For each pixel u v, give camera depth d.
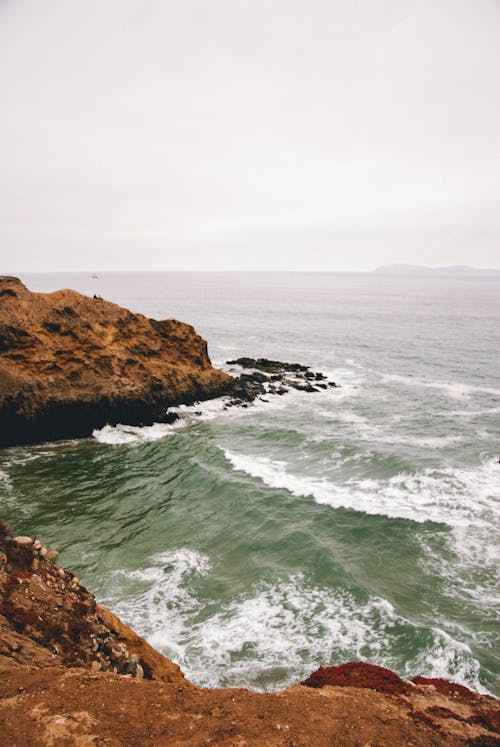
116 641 11.62
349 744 7.77
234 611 17.33
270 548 21.70
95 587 18.48
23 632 10.24
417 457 32.34
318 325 110.38
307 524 23.73
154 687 8.92
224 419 41.84
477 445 35.22
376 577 19.66
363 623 16.73
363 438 36.81
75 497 26.19
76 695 8.34
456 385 55.31
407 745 7.89
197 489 27.75
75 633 10.91
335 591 18.58
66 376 36.50
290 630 16.38
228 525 23.72
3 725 7.44
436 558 20.75
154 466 30.94
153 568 19.97
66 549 21.08
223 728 7.88
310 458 32.69
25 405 33.75
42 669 8.99
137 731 7.62
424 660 15.00
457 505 25.33
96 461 31.50
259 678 14.29
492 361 69.12
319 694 9.38
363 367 65.69
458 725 8.82
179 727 7.84
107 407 37.34
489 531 22.73
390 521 23.77
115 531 22.88
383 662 14.98
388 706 9.27
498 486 27.70
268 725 8.06
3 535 13.05
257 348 80.25
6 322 36.12
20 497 25.84
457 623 16.84
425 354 74.94
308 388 52.09
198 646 15.50
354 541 22.27
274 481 28.73
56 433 35.56
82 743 7.19
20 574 11.93
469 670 14.59
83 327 40.00
